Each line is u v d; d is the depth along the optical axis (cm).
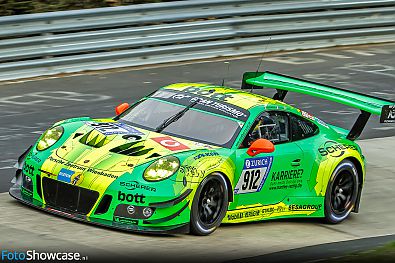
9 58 4100
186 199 2262
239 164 2439
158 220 2238
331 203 2741
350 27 5322
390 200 3083
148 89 4172
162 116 2578
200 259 2075
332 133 2852
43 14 4153
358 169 2827
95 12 4312
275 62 4844
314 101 4338
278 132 2636
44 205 2350
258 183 2519
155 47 4575
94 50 4362
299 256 2169
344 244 2412
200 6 4688
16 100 3862
